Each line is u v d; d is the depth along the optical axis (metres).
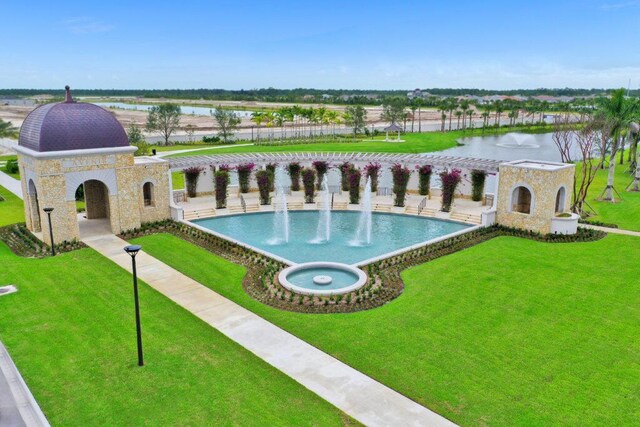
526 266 24.97
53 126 27.75
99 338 17.52
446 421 13.15
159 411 13.50
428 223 34.88
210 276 23.67
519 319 19.11
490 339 17.53
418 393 14.38
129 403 13.84
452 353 16.59
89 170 28.86
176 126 96.44
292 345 17.14
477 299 20.97
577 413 13.45
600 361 16.09
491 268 24.69
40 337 17.58
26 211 31.34
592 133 44.47
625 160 64.38
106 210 34.25
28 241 28.92
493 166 37.75
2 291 21.61
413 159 44.25
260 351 16.72
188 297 21.20
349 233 32.34
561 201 31.72
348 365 15.87
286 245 29.64
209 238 29.30
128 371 15.44
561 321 18.95
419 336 17.77
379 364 15.93
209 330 18.19
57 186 27.83
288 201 39.78
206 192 42.19
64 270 24.31
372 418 13.25
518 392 14.41
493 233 30.94
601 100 40.91
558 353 16.58
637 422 13.08
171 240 29.48
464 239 29.39
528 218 31.05
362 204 39.00
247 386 14.65
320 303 20.58
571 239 29.53
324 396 14.23
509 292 21.70
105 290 21.88
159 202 33.16
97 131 29.08
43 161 27.08
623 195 43.25
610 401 13.98
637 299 20.97
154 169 32.50
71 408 13.62
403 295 21.47
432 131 118.81
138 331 15.49
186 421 13.09
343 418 13.23
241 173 41.62
